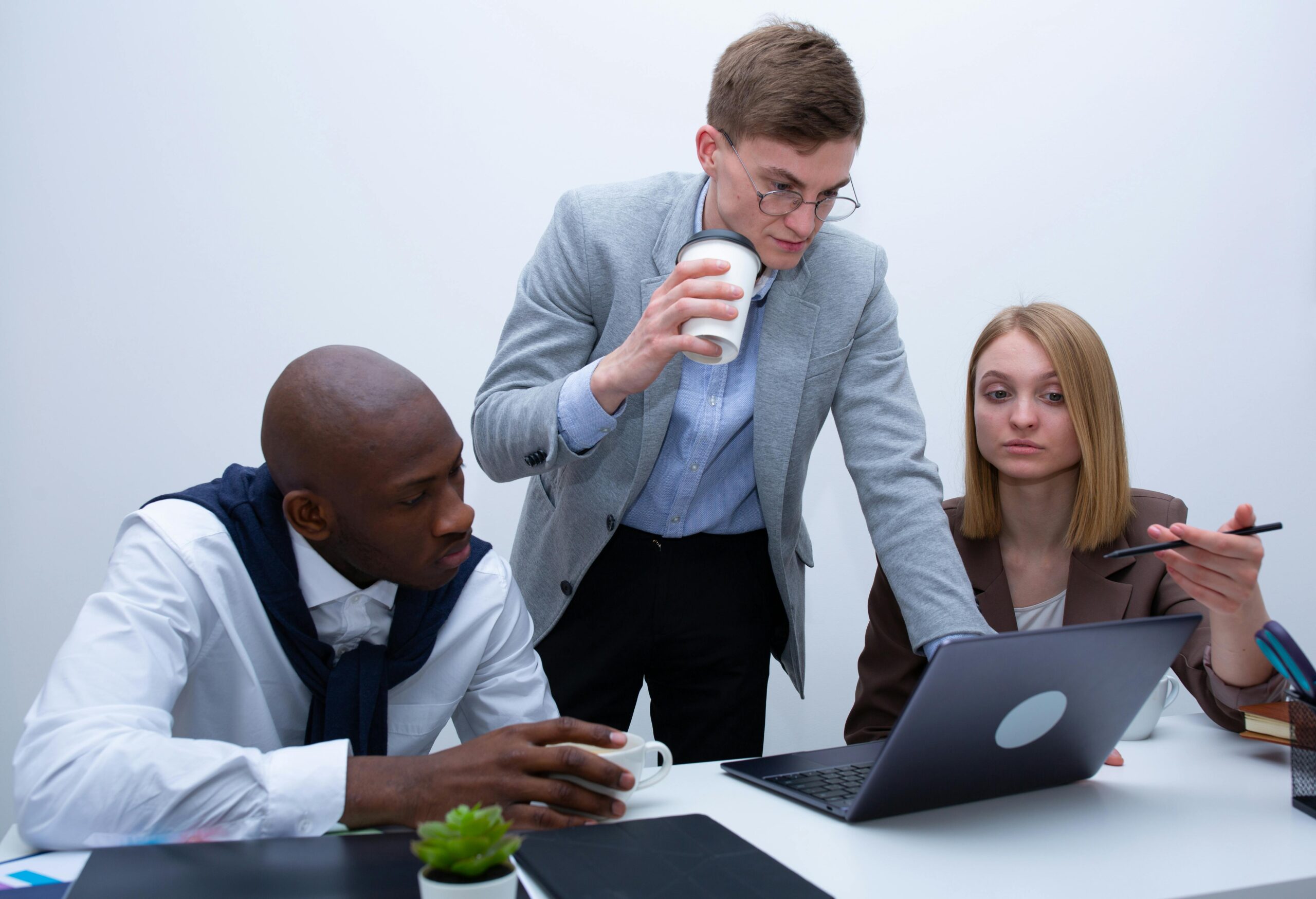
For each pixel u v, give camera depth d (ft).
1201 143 7.14
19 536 5.82
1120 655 2.55
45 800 2.35
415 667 3.22
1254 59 7.18
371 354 2.82
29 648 5.85
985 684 2.35
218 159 5.98
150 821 2.34
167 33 5.89
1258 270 7.23
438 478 2.73
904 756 2.42
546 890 2.10
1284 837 2.50
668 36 6.51
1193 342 7.18
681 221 4.24
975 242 6.93
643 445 4.20
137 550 2.95
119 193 5.87
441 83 6.24
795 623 4.82
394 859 2.22
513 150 6.36
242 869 2.15
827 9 6.63
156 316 5.94
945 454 6.97
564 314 4.29
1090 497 4.37
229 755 2.43
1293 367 7.29
